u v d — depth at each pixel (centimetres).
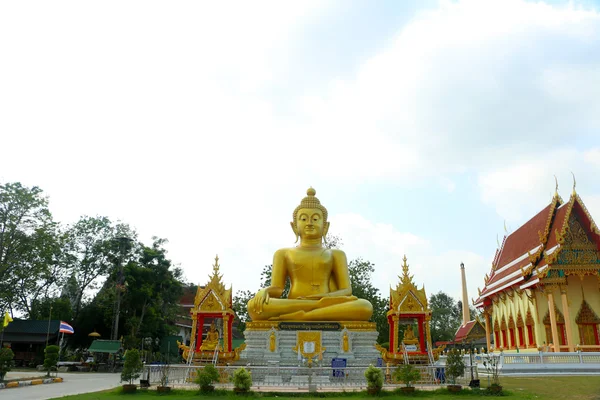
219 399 1672
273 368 1903
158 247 5809
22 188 4806
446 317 10425
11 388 2334
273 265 3005
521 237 4572
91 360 4816
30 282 4866
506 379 2508
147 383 1956
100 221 5831
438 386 1952
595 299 3759
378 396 1731
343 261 2980
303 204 3098
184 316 7356
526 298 3959
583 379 2466
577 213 3700
